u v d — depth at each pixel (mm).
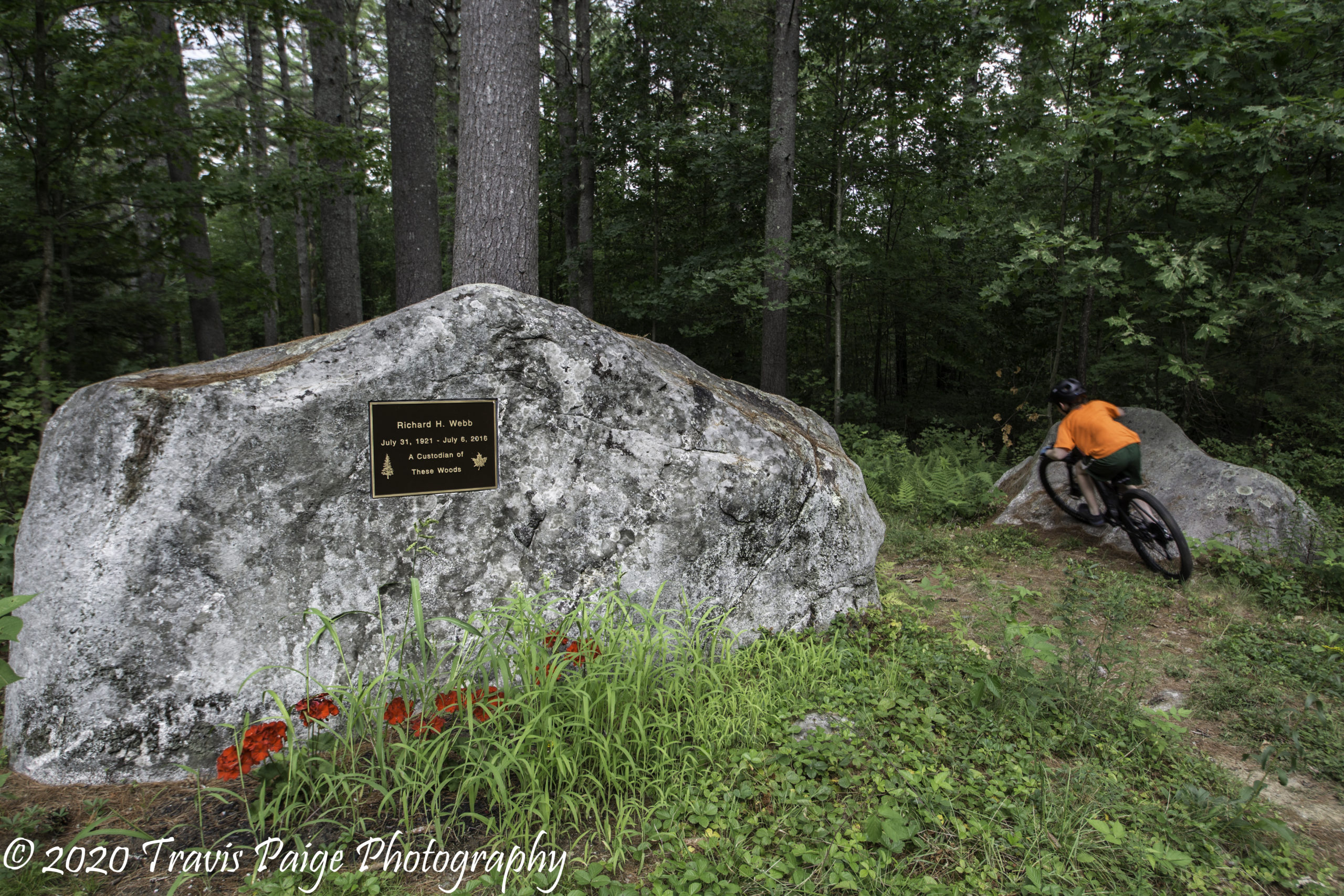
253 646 2996
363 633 3217
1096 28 8383
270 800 2660
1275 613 5191
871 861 2311
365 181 8055
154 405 2871
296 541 3092
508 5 5578
